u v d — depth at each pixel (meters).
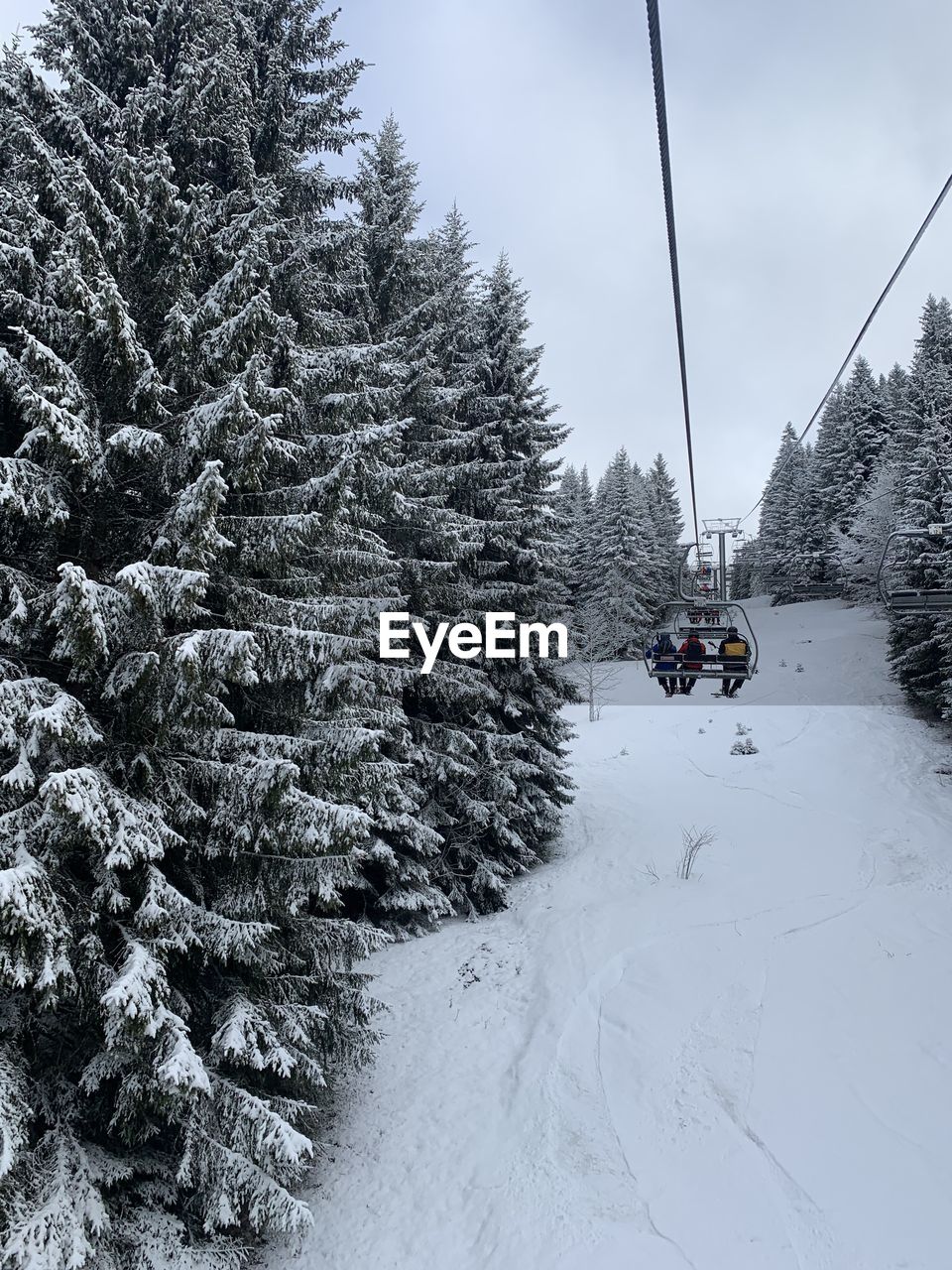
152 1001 4.79
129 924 5.32
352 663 7.72
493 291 16.19
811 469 53.44
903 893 13.13
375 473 8.77
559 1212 6.87
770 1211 6.61
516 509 14.95
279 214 9.17
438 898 13.08
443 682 12.97
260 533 6.28
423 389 12.38
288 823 5.88
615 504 47.00
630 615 45.00
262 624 6.31
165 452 5.98
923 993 9.70
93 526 5.82
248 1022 5.77
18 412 5.77
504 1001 10.80
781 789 20.08
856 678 32.50
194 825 6.06
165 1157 5.88
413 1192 7.34
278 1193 5.41
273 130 8.88
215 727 5.77
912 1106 7.67
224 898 6.09
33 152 6.23
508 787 13.98
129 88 7.45
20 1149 4.49
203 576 5.07
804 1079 8.23
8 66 6.23
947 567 20.12
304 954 7.13
